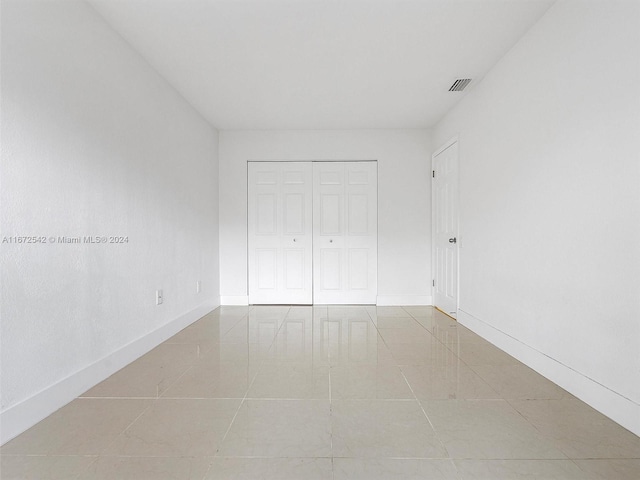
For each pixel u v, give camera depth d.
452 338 3.37
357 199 5.10
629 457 1.53
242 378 2.39
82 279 2.22
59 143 2.04
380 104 4.08
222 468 1.45
